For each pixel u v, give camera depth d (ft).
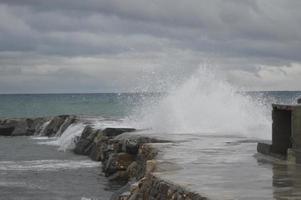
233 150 49.47
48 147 109.91
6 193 59.57
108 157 71.15
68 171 73.82
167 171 37.09
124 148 65.82
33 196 57.98
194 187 30.50
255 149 50.06
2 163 83.51
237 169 37.63
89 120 120.47
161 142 60.18
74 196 57.57
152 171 38.06
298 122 40.78
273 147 44.47
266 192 29.01
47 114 257.34
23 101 479.41
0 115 257.34
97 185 63.00
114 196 49.83
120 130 85.46
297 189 29.86
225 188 30.17
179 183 31.91
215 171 36.73
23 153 98.27
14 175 71.41
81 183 64.64
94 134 93.50
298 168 37.93
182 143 56.59
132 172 59.77
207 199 27.40
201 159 43.14
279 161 41.50
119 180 63.16
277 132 44.27
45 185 64.03
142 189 37.58
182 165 39.83
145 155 53.62
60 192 59.77
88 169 75.20
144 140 63.52
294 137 41.01
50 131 141.69
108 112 245.24
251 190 29.60
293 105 41.24
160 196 32.89
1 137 141.69
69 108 310.04
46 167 78.28
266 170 37.06
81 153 95.09
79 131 106.83
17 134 147.84
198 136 65.77
